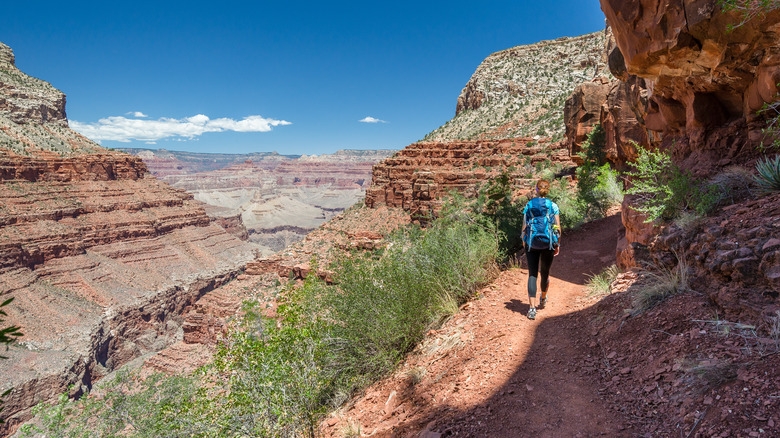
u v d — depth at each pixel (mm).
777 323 2832
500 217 9344
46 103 193250
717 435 2309
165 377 25062
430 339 5691
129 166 185125
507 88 107188
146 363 54719
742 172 4836
